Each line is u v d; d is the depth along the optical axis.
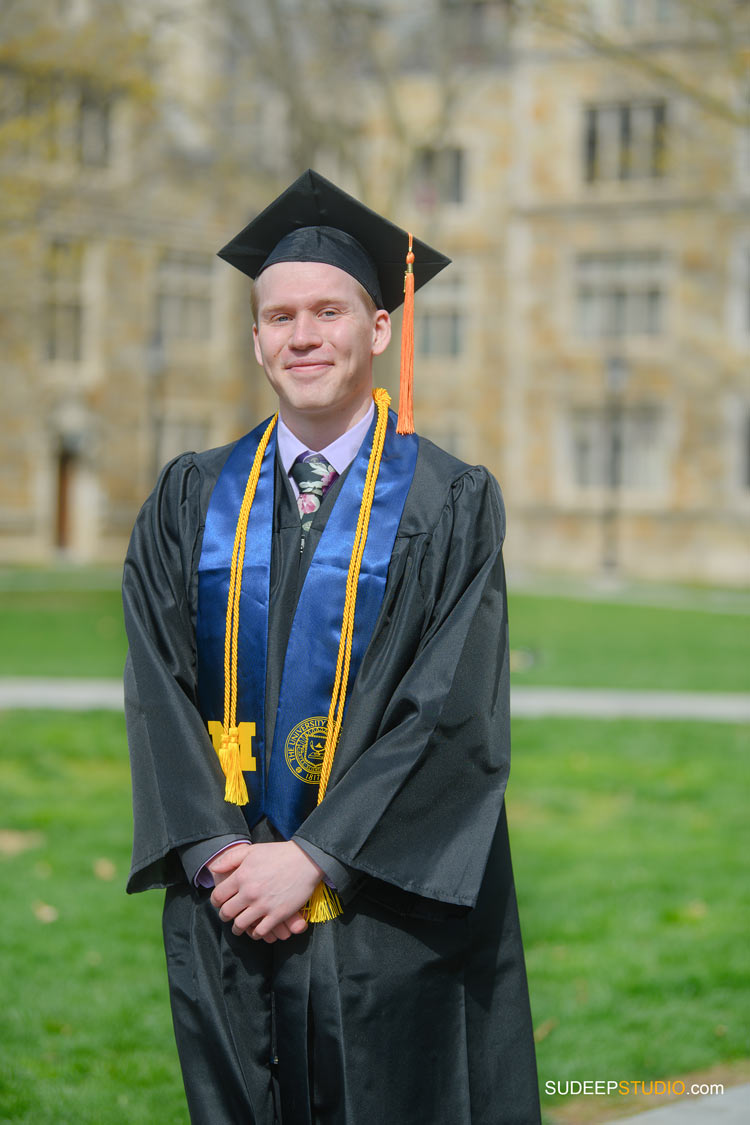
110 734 9.99
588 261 34.28
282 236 2.99
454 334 35.97
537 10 12.97
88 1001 4.96
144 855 2.64
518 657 14.43
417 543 2.75
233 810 2.63
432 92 31.91
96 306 34.06
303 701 2.69
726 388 33.09
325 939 2.60
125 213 33.88
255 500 2.83
